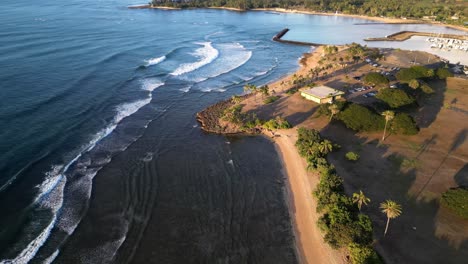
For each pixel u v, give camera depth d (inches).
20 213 2080.5
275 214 2174.0
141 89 4092.0
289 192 2374.5
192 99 3971.5
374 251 1724.9
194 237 1993.1
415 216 2081.7
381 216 2079.2
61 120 3159.5
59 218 2075.5
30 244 1881.2
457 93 4153.5
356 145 2891.2
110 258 1834.4
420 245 1877.5
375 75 4306.1
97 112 3403.1
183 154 2849.4
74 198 2247.8
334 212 1956.2
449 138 3021.7
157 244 1939.0
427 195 2266.2
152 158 2768.2
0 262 1753.2
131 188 2389.3
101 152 2785.4
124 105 3641.7
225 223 2102.6
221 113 3585.1
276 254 1883.6
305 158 2716.5
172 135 3152.1
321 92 3868.1
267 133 3189.0
